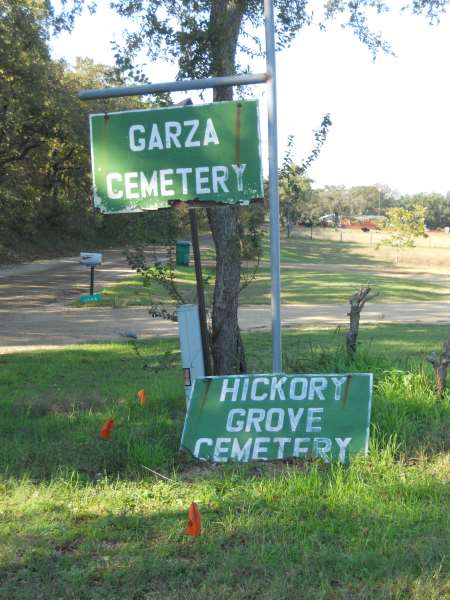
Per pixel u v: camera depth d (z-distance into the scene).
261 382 6.12
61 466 5.64
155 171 6.33
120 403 7.89
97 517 4.70
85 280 32.34
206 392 6.15
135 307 23.02
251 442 5.88
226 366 7.82
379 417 6.41
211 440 5.94
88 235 59.09
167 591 3.70
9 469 5.61
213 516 4.64
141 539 4.32
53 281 31.83
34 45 29.16
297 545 4.16
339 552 4.05
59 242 55.12
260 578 3.81
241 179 6.22
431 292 34.28
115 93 6.48
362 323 19.94
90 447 6.11
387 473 5.31
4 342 15.45
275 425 5.92
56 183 44.16
